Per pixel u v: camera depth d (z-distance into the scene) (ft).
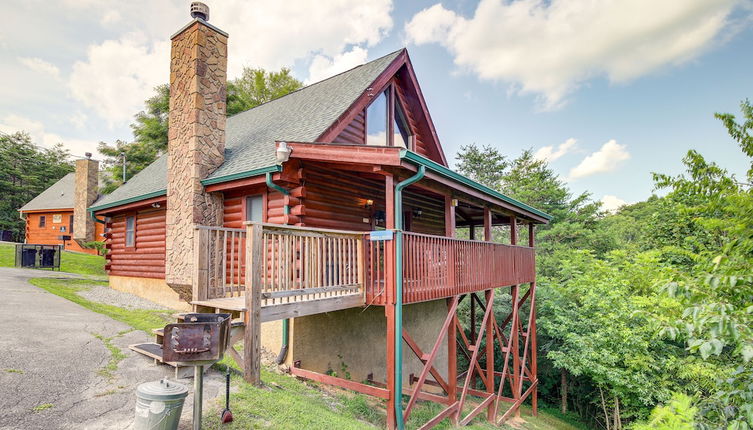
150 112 77.82
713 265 11.15
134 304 34.40
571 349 41.27
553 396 50.80
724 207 13.44
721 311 9.79
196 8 30.81
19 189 113.29
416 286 21.56
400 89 38.91
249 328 16.58
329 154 21.70
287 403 15.97
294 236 18.57
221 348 12.32
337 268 21.52
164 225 36.09
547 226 78.13
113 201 40.60
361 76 35.29
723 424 11.80
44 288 35.78
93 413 13.26
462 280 25.89
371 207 32.78
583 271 51.70
